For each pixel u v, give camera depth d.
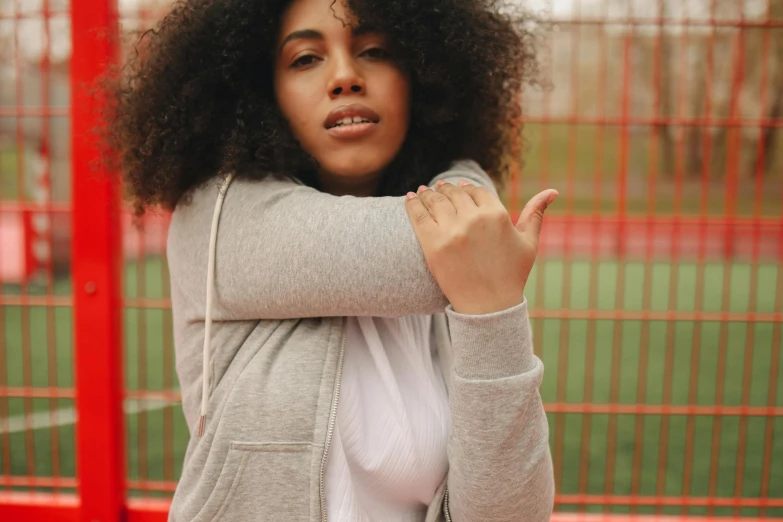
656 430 3.62
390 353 1.01
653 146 2.09
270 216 0.93
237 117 1.01
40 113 2.06
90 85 1.82
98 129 1.21
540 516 0.91
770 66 7.08
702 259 2.14
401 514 1.01
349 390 0.94
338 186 1.12
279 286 0.90
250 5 1.01
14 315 6.52
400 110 1.04
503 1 1.24
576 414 3.86
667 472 3.13
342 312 0.90
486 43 1.10
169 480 2.34
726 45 6.49
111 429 2.03
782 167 10.80
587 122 2.06
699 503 2.16
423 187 0.90
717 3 2.36
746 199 12.44
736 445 3.45
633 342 6.04
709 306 7.67
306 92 1.00
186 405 1.06
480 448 0.84
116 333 2.04
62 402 4.10
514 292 0.83
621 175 2.11
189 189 1.06
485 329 0.82
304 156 1.04
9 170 8.74
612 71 6.25
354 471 0.95
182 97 1.02
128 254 9.23
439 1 1.05
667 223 2.14
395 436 0.95
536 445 0.87
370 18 0.98
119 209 2.00
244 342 0.98
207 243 0.99
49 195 2.12
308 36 1.00
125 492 2.10
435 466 0.97
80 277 1.97
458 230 0.81
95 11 1.84
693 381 2.19
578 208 12.27
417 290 0.86
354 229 0.87
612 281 9.39
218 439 0.91
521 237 0.84
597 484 3.01
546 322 6.79
